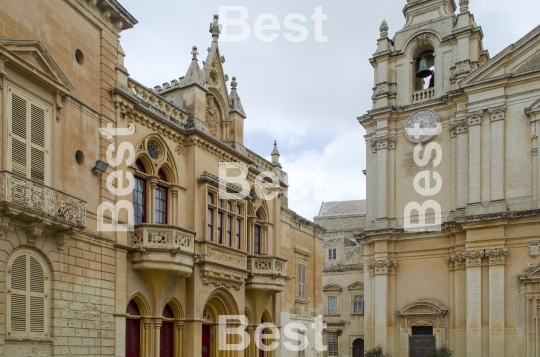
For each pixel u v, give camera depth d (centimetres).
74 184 2033
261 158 3416
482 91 3928
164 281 2370
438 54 4303
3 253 1683
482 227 3719
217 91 3061
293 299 3628
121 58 2397
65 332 1917
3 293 1673
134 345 2341
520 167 3741
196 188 2700
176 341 2542
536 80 3781
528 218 3584
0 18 1786
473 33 4153
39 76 1853
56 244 1900
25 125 1820
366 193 4422
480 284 3703
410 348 4019
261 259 3077
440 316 3900
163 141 2584
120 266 2223
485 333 3653
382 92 4416
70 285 1959
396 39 4519
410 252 4134
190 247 2427
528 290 3538
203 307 2630
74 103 2069
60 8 2056
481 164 3866
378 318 4103
